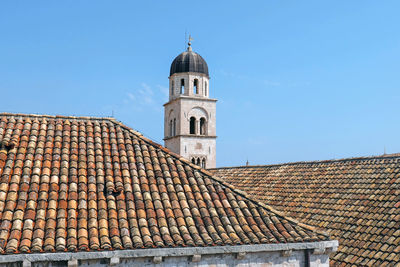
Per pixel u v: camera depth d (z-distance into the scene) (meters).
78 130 16.05
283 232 12.52
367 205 18.58
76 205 11.97
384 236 16.00
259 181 27.55
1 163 13.09
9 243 10.09
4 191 11.91
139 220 11.79
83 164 13.85
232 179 30.31
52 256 10.06
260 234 12.20
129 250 10.66
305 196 22.27
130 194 12.77
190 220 12.19
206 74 66.06
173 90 66.38
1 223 10.76
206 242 11.41
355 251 16.14
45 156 13.88
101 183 13.01
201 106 64.75
